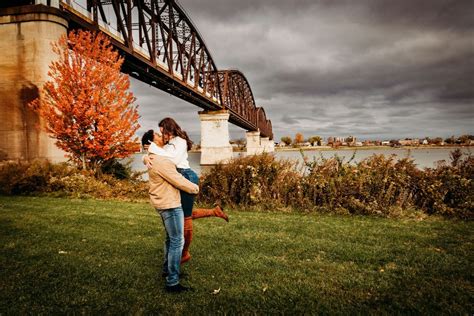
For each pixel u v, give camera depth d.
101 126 11.97
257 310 2.96
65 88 12.02
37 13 15.46
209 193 10.00
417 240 5.51
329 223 7.06
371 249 4.95
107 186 12.55
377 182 8.34
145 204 10.18
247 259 4.45
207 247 5.09
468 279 3.69
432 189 8.03
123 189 12.16
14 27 15.62
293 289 3.41
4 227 6.17
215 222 7.18
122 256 4.58
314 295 3.25
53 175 11.89
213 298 3.22
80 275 3.81
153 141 3.46
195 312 2.94
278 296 3.24
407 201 8.39
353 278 3.73
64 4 17.38
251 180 9.49
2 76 15.60
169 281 3.36
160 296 3.26
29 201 9.65
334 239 5.62
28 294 3.28
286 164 9.67
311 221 7.28
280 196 9.33
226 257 4.54
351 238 5.68
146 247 5.05
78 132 12.53
